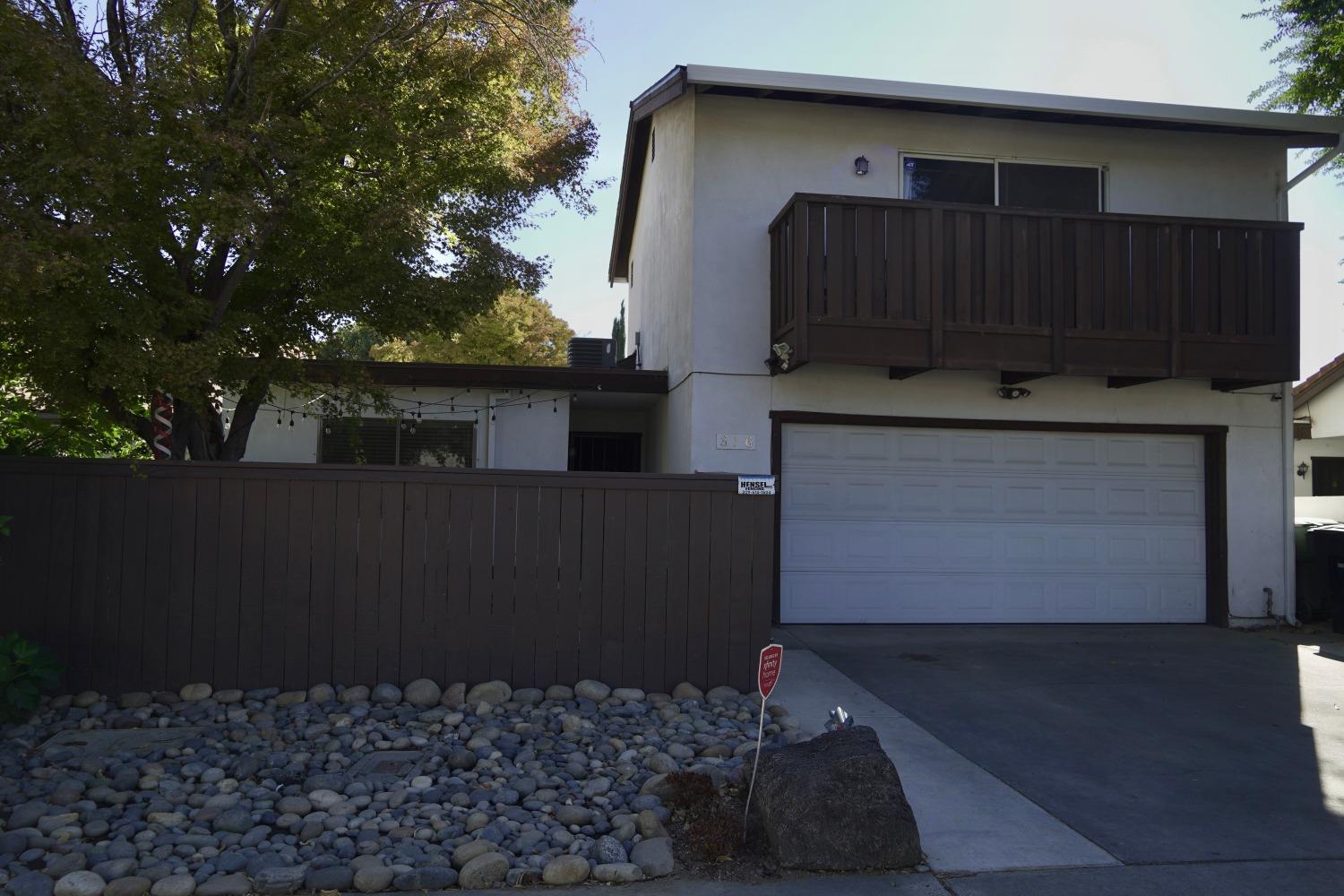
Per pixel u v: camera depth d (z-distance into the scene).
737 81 10.14
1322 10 11.84
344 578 7.16
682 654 7.42
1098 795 5.56
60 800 5.11
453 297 8.28
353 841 4.75
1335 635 10.84
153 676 7.00
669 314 12.23
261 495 7.12
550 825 4.98
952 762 6.12
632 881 4.41
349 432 12.11
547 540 7.32
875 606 10.84
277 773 5.61
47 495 6.96
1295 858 4.72
